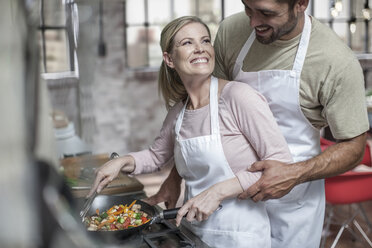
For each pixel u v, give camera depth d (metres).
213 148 1.38
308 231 1.66
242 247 1.36
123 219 1.38
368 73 6.17
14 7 0.41
